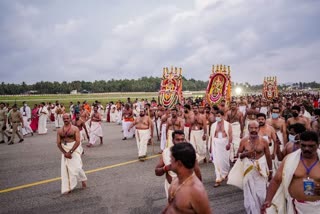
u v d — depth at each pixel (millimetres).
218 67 16188
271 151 6953
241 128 10875
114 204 6723
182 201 2781
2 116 16469
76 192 7629
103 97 86812
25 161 11406
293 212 3779
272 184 3971
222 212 6164
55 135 19891
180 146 2924
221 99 15906
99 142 16203
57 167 10391
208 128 11602
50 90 165875
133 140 16844
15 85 165875
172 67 16344
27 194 7555
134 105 25188
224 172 8141
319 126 7781
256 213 5590
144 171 9609
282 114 13977
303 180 3637
